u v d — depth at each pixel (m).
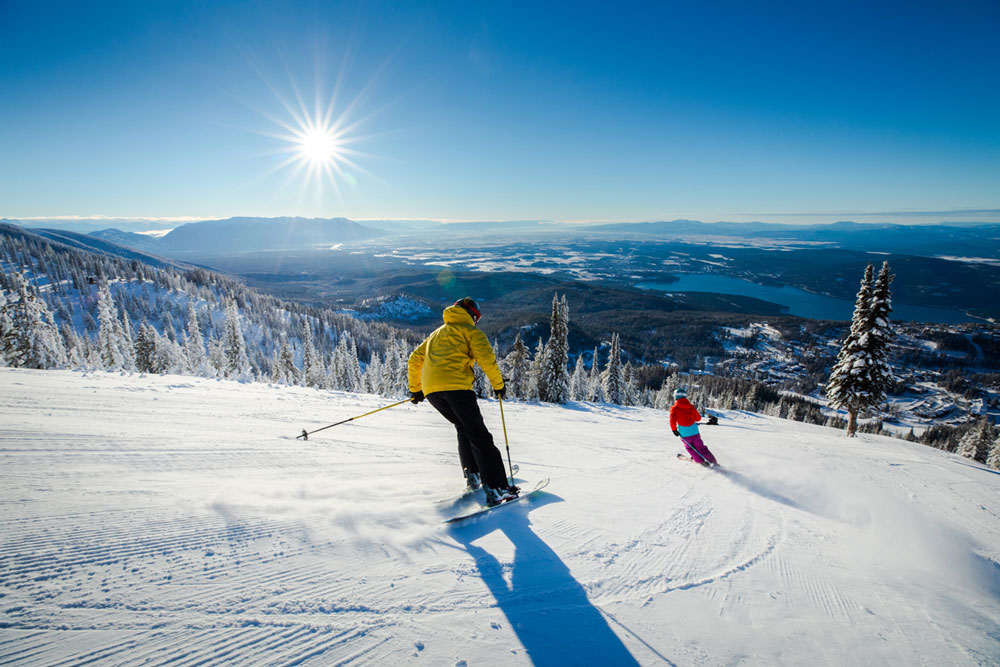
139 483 2.98
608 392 45.78
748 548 3.14
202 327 109.81
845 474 7.34
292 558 2.17
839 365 24.23
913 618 2.32
